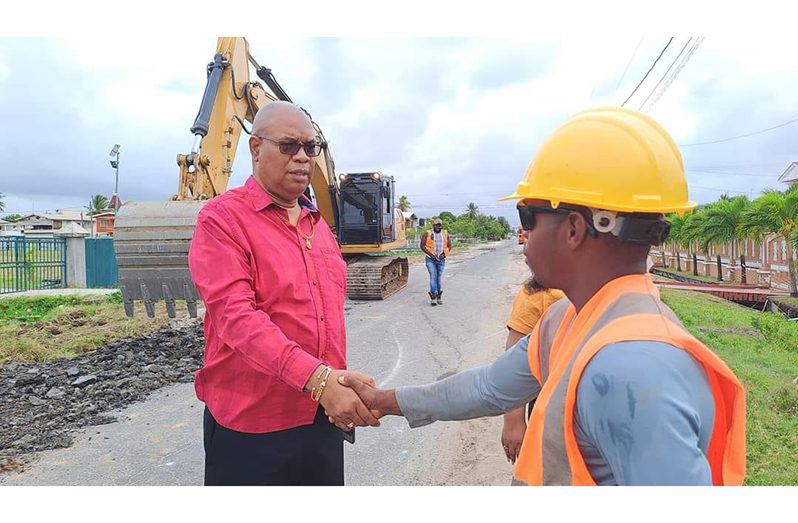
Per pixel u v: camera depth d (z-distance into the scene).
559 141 1.31
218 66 7.22
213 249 2.14
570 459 1.16
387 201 14.45
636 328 1.12
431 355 7.52
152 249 4.77
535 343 1.52
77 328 9.24
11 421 5.04
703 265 31.70
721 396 1.14
